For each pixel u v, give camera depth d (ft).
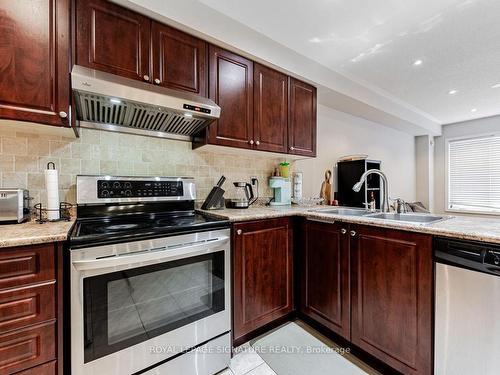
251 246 5.49
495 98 11.35
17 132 4.63
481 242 3.50
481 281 3.49
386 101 11.05
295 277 6.52
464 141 15.38
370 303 4.86
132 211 5.40
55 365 3.26
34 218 4.56
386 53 7.54
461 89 10.32
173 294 4.23
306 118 7.86
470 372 3.62
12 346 3.02
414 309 4.20
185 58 5.38
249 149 6.54
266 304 5.81
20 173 4.66
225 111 6.04
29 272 3.10
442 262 3.88
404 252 4.33
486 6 5.57
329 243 5.67
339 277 5.45
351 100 9.48
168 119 5.40
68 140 5.11
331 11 5.76
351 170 10.47
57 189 4.39
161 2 4.90
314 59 7.84
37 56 3.83
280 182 8.27
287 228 6.25
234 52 6.19
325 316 5.79
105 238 3.54
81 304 3.38
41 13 3.86
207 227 4.63
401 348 4.40
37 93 3.83
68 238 3.34
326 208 7.60
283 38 6.78
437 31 6.48
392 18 5.99
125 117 5.21
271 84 6.95
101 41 4.42
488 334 3.45
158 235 4.02
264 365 5.01
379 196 10.96
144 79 4.82
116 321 3.68
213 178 7.11
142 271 3.89
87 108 4.72
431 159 15.92
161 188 5.75
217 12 5.69
